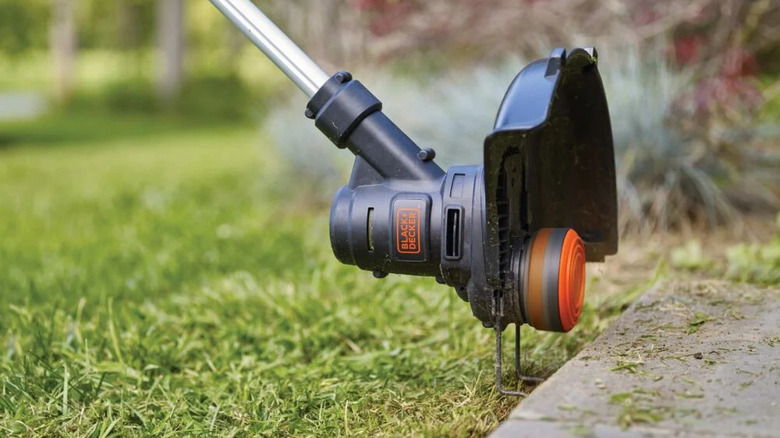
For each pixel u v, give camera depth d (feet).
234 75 68.54
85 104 68.85
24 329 8.45
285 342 8.20
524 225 5.70
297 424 6.03
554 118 5.98
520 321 5.52
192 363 7.92
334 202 5.75
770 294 7.39
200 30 80.33
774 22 13.41
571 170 6.40
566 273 5.32
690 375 5.17
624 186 11.75
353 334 8.35
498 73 14.05
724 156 12.09
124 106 66.74
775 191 12.85
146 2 79.71
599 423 4.46
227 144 37.65
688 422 4.43
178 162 28.32
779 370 5.23
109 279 11.01
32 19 67.26
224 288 10.05
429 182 5.57
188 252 12.42
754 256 9.58
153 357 7.75
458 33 15.76
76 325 8.10
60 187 22.12
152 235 14.16
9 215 17.28
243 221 15.06
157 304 9.93
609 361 5.49
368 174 5.78
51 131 50.21
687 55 13.10
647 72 12.58
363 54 17.25
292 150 16.88
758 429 4.31
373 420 5.89
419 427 5.52
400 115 14.02
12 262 12.44
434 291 9.37
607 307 8.43
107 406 6.46
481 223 5.27
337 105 5.86
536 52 15.03
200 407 6.55
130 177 23.85
